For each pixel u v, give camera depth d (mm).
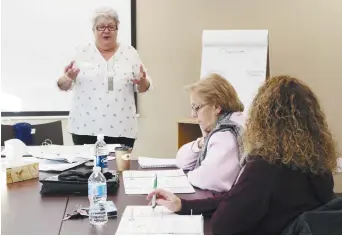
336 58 4062
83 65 3230
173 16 4172
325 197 1338
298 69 4113
